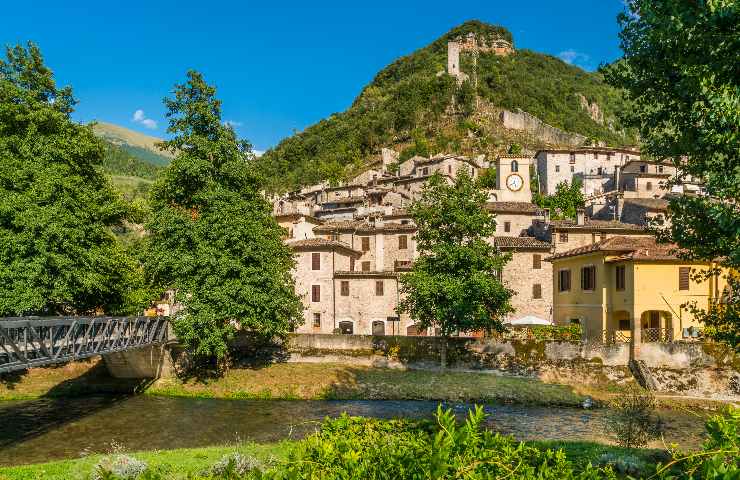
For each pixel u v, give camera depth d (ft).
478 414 15.75
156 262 100.89
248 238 104.37
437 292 108.58
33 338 62.49
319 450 16.71
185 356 114.62
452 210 111.75
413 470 13.88
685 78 34.04
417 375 112.16
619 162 318.04
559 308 134.21
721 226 33.65
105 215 99.25
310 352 123.34
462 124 464.65
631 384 101.30
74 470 45.52
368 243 191.62
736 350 40.09
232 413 89.97
